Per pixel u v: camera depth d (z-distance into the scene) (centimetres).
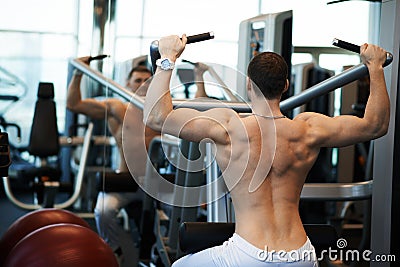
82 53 505
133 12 441
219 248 239
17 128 620
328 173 500
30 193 600
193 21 432
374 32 444
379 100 247
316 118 249
